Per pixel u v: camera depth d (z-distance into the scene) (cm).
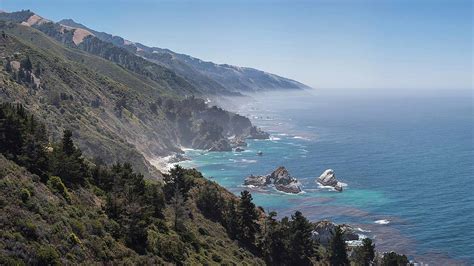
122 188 8456
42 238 5209
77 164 8094
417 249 13238
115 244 6312
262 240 10262
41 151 7725
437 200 18038
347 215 16375
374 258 11350
